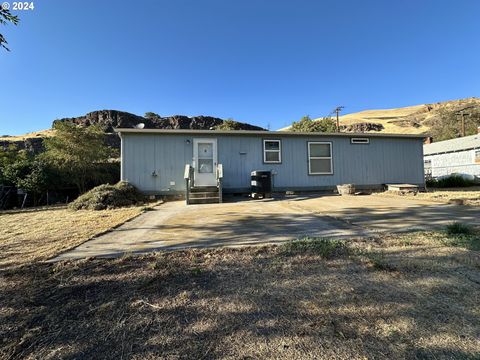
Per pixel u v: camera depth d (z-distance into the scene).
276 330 1.78
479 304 2.04
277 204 7.86
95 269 2.86
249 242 3.79
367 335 1.70
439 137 39.97
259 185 9.48
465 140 22.97
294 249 3.39
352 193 10.31
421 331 1.73
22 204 12.45
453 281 2.42
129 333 1.78
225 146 10.58
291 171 11.16
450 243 3.47
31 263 3.04
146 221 5.59
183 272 2.75
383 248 3.37
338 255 3.16
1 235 4.48
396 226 4.57
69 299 2.24
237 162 10.64
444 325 1.79
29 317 1.99
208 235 4.27
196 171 10.22
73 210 7.61
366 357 1.50
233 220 5.50
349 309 2.01
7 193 11.97
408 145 12.47
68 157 14.24
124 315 1.99
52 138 14.84
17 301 2.22
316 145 11.47
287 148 11.18
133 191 9.07
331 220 5.26
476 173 20.28
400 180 12.24
